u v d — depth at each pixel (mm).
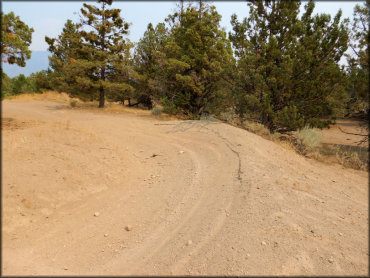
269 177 4984
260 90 10180
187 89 15562
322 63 9477
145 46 19719
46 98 19062
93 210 4512
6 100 10531
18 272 2580
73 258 3186
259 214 3645
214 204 4293
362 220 3682
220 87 13859
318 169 6324
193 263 2852
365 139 9039
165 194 5109
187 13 15367
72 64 16641
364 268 2662
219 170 5949
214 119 13883
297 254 2826
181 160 7121
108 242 3590
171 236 3566
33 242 3447
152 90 18969
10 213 3848
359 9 8641
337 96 8977
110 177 5855
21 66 9828
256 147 7258
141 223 4094
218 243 3133
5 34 8938
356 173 6184
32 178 4875
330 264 2709
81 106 17672
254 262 2725
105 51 17562
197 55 14133
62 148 6605
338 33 9086
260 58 10414
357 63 8688
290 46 9805
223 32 14383
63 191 4859
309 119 9469
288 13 10039
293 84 9531
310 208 3873
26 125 7891
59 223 4031
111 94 20312
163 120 13422
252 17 10781
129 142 9070
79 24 17438
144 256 3141
